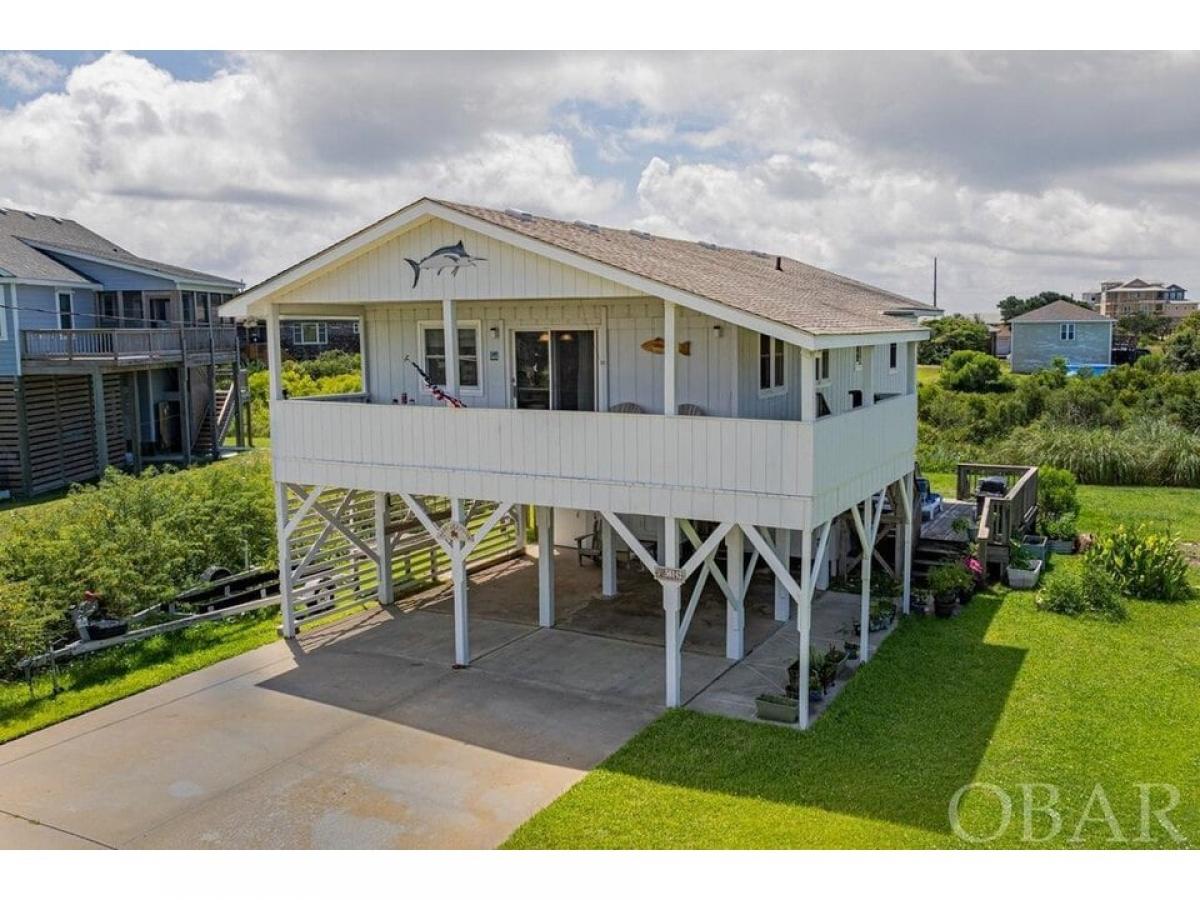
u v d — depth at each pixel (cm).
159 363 2630
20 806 902
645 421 1104
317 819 870
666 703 1112
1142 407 3100
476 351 1458
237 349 3103
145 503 1593
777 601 1418
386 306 1534
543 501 1183
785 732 1024
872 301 1800
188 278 2981
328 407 1345
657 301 1318
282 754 1005
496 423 1208
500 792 914
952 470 2748
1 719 1091
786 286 1520
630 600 1530
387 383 1555
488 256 1189
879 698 1109
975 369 3847
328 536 1516
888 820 837
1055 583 1453
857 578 1627
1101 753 962
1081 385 3256
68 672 1230
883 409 1296
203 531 1572
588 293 1123
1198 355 4269
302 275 1304
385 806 891
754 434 1044
